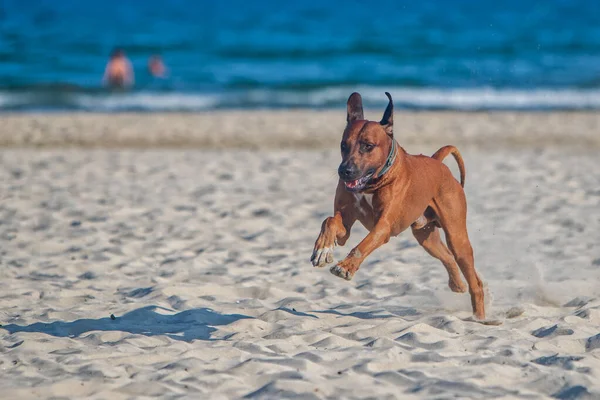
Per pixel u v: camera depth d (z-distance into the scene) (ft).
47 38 189.67
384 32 209.15
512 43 188.65
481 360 23.36
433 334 25.84
